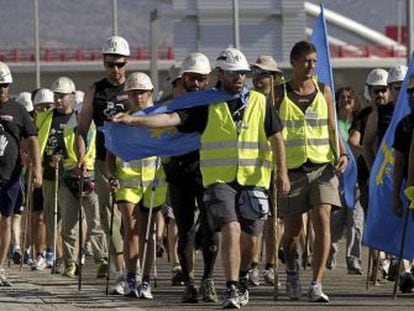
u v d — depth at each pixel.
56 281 31.27
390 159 27.45
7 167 28.94
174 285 30.30
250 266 25.89
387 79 29.73
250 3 97.19
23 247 36.34
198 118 24.17
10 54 151.12
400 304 25.16
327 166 25.58
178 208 25.98
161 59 144.88
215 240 25.52
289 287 26.00
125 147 25.66
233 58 24.20
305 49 25.69
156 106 24.95
